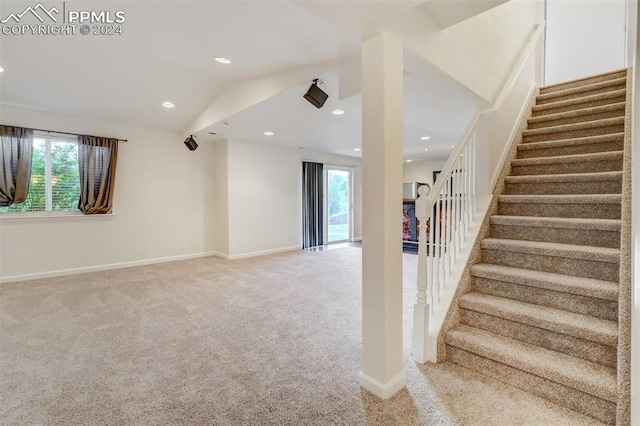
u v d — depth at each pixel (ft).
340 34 7.34
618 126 8.96
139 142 16.58
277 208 20.95
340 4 4.63
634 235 4.13
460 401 5.41
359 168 27.02
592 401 4.92
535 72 12.59
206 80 11.81
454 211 7.69
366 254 5.71
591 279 6.31
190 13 7.30
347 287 12.71
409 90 8.84
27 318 9.34
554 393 5.28
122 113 14.61
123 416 5.16
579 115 10.17
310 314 9.73
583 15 16.21
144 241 16.88
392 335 5.65
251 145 19.49
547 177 8.60
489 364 6.09
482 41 9.03
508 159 9.72
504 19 10.37
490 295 7.20
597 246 6.83
